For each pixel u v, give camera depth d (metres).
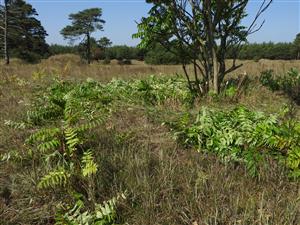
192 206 4.01
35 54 53.28
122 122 6.94
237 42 9.47
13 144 5.74
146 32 9.41
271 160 4.79
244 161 4.88
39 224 3.93
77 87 9.93
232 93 8.98
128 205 4.05
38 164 5.07
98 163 4.73
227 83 9.66
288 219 3.70
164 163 4.82
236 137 5.26
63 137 4.99
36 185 4.41
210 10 8.97
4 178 4.73
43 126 6.56
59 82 11.58
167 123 6.07
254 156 4.75
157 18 9.30
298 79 10.70
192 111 7.86
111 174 4.58
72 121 5.35
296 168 4.61
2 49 48.69
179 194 4.27
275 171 4.61
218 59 9.45
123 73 17.80
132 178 4.41
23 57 51.66
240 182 4.46
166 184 4.36
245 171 4.62
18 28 52.22
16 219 3.95
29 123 6.54
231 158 4.96
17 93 10.50
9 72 17.88
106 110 7.59
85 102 8.07
